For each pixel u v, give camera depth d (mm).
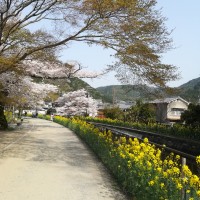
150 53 11984
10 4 13977
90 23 12953
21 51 16578
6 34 15914
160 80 12023
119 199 7234
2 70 14773
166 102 50344
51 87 33188
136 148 7832
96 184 8641
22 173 9836
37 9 14594
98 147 13602
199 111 25172
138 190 6562
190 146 17594
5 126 29156
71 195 7477
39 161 12242
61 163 11961
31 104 35469
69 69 22859
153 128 29672
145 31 12258
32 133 26594
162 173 6215
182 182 5488
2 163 11555
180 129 23688
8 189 7852
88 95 57594
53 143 19062
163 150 9914
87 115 56000
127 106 66438
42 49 15547
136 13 12039
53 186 8289
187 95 57062
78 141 20547
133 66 12164
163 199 5430
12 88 26531
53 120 55406
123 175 8188
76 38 13883
